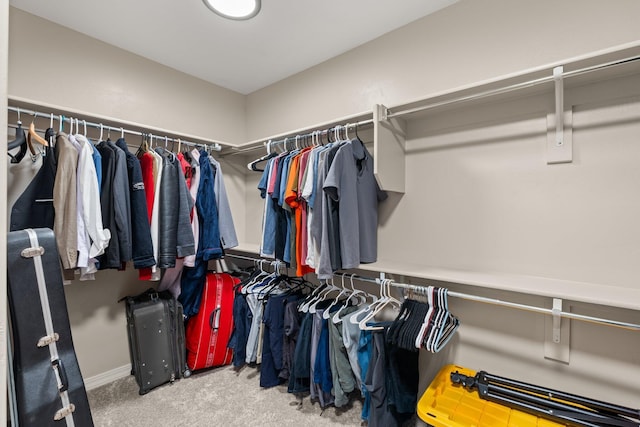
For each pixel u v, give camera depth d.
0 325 0.71
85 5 1.69
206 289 2.21
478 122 1.57
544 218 1.39
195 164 2.09
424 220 1.76
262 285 2.13
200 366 2.13
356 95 2.09
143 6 1.70
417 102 1.54
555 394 1.25
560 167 1.35
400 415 1.48
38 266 1.10
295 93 2.47
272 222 1.89
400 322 1.41
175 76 2.41
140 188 1.72
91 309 1.99
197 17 1.80
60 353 1.13
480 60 1.58
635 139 1.20
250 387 1.97
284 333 1.89
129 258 1.65
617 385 1.23
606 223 1.26
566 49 1.36
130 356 2.15
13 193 1.64
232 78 2.57
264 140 2.21
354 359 1.57
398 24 1.85
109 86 2.06
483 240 1.56
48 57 1.82
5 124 0.73
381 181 1.59
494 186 1.53
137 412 1.73
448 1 1.65
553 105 1.36
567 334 1.32
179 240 1.87
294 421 1.65
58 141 1.52
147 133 2.08
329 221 1.57
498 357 1.50
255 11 1.74
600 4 1.29
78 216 1.51
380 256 1.93
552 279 1.37
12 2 1.67
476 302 1.56
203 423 1.64
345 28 1.89
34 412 1.04
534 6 1.43
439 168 1.70
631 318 1.20
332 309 1.76
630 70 1.17
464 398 1.31
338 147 1.63
